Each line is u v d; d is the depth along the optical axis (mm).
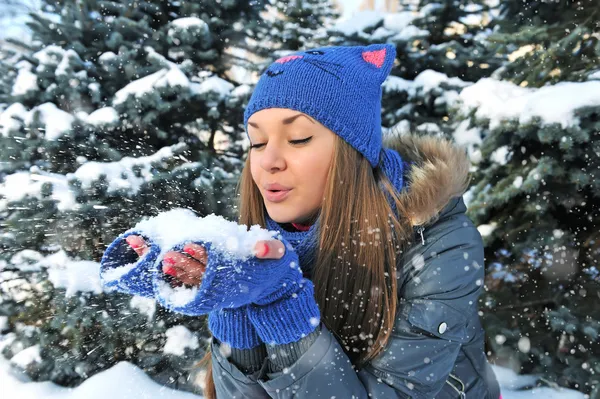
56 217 2334
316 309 907
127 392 2281
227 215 2574
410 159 1255
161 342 2385
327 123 1076
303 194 1090
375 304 1063
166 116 3105
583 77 2416
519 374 2453
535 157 2463
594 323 2234
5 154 2619
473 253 1042
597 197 2400
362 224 1087
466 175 1146
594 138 2213
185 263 702
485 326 2480
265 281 786
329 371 888
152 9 3287
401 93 3498
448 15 3674
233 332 951
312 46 3736
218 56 3488
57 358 2430
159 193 2465
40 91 2949
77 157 2660
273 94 1086
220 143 3428
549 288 2520
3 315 2404
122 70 3094
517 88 2598
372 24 3752
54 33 3135
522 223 2582
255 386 969
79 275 2322
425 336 985
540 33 2623
